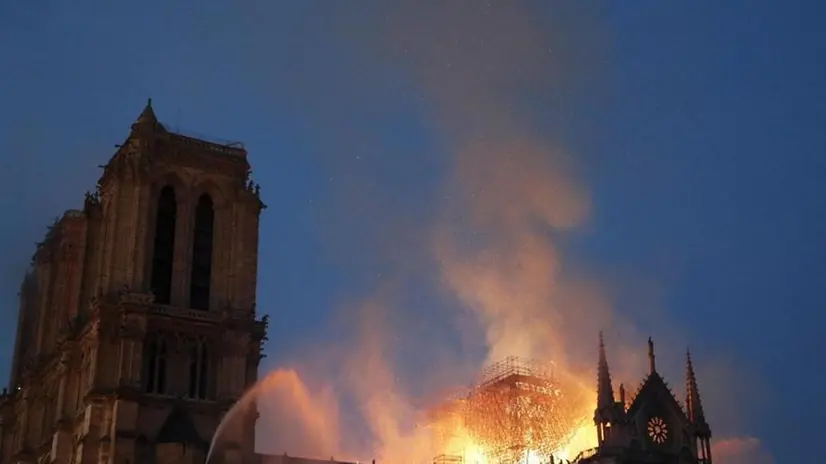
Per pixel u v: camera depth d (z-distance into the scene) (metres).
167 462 114.31
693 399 123.25
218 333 126.44
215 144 137.12
